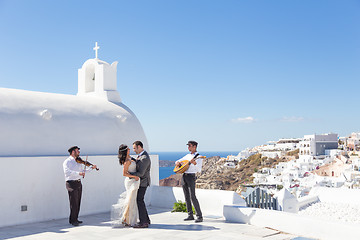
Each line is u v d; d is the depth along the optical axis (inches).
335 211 412.2
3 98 323.0
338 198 464.4
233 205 289.0
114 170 363.9
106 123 388.8
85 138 356.5
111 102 440.1
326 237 218.7
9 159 284.5
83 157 336.5
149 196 388.5
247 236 228.8
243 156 5841.5
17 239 230.4
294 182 3216.0
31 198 296.5
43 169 306.0
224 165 5457.7
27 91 364.2
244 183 4116.6
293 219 237.3
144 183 267.0
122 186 370.6
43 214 303.7
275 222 249.8
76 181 280.7
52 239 229.1
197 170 281.9
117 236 234.7
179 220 293.7
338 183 2677.2
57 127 338.3
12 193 284.8
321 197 481.7
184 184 287.3
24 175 293.3
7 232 254.5
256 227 257.1
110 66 462.9
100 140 370.3
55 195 313.4
